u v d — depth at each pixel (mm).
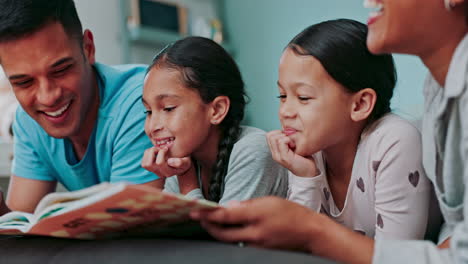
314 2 3334
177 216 558
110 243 554
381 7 602
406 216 773
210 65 962
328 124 789
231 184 936
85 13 2922
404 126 795
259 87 3666
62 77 937
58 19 900
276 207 545
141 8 3205
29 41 865
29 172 1248
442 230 800
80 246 567
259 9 3629
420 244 501
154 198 496
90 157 1168
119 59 3066
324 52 776
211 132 988
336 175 902
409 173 772
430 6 577
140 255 505
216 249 498
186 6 3533
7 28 844
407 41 600
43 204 544
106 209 511
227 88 984
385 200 785
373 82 812
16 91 937
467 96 538
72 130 1013
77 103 989
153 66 962
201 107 940
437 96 658
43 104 928
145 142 1090
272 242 556
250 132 1004
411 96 2736
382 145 792
